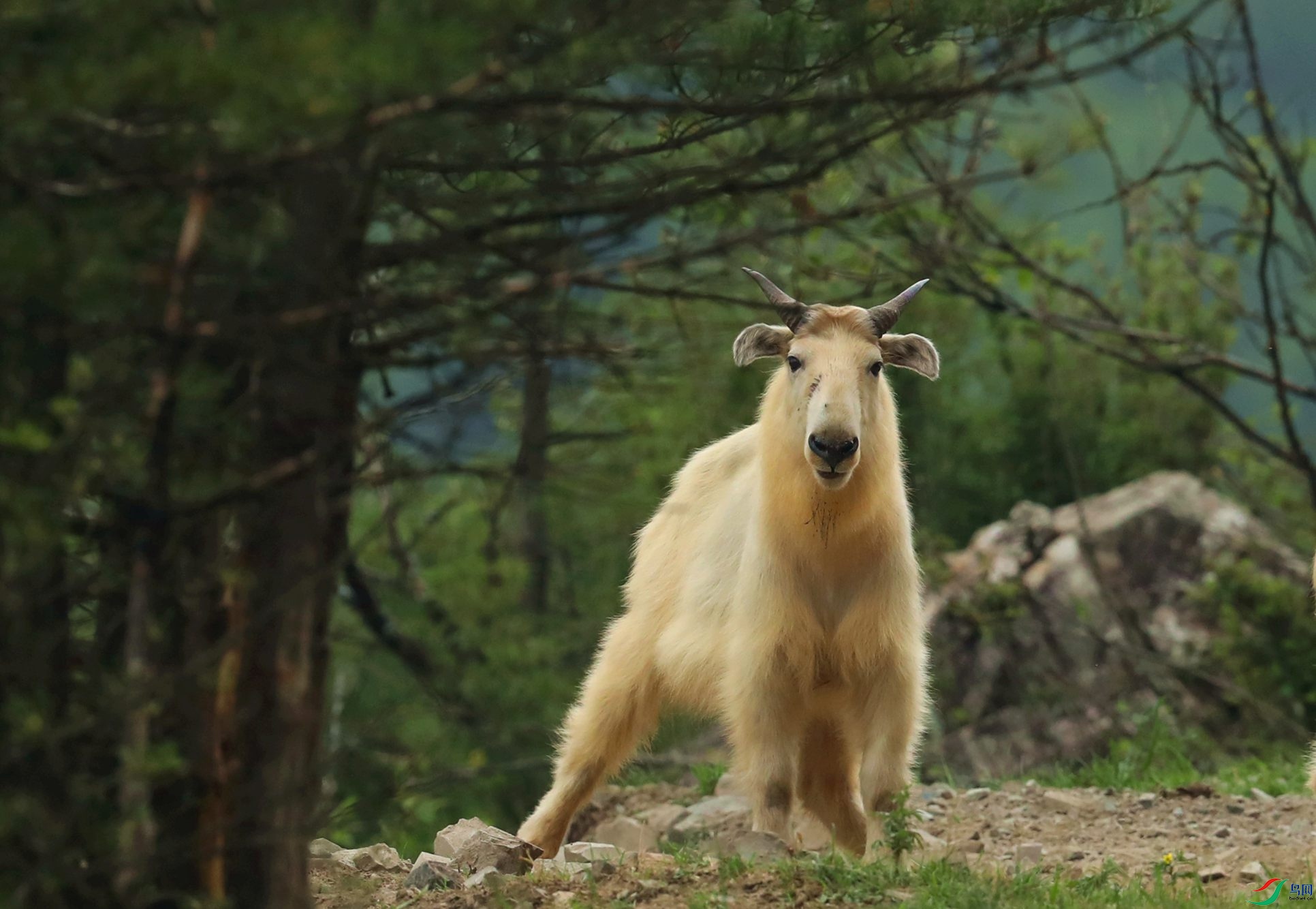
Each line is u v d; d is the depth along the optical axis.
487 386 11.43
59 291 9.69
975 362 51.81
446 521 36.22
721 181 12.94
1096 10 15.04
